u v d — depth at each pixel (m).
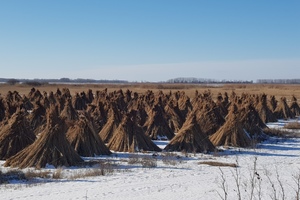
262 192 16.03
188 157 24.77
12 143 23.16
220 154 26.23
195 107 37.16
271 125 42.88
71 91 101.56
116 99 45.06
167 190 16.48
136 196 15.38
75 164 21.48
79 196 15.21
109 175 19.17
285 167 22.42
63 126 21.94
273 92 102.00
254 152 27.27
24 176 18.44
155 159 23.28
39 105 32.28
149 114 33.03
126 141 26.50
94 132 25.03
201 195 15.56
